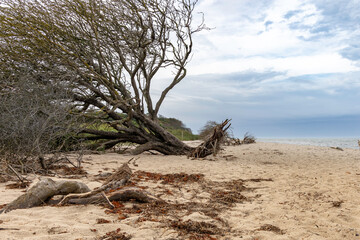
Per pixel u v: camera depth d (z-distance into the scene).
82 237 3.04
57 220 3.57
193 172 8.52
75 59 13.03
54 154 8.42
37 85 9.51
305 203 5.00
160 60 14.60
